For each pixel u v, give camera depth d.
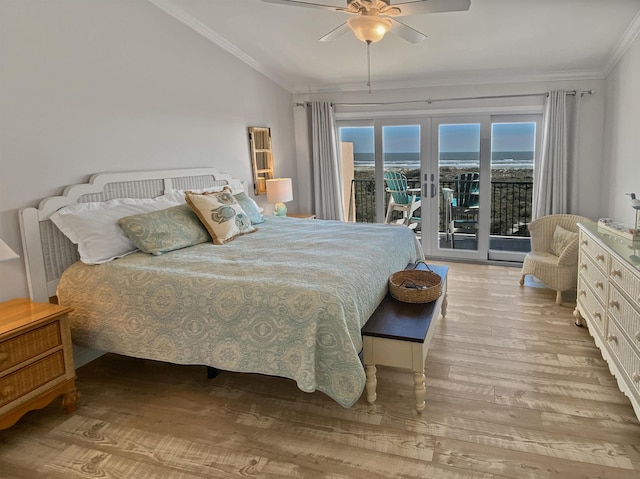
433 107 5.08
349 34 3.92
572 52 3.99
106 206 2.88
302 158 5.70
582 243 3.09
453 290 4.13
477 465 1.82
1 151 2.42
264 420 2.21
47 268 2.66
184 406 2.37
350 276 2.29
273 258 2.67
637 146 3.38
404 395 2.37
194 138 3.89
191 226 3.10
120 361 2.94
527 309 3.59
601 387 2.39
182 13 3.60
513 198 5.07
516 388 2.40
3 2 2.38
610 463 1.81
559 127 4.43
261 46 4.27
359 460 1.88
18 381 2.05
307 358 1.97
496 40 3.83
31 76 2.55
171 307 2.27
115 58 3.09
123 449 2.02
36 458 1.98
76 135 2.84
